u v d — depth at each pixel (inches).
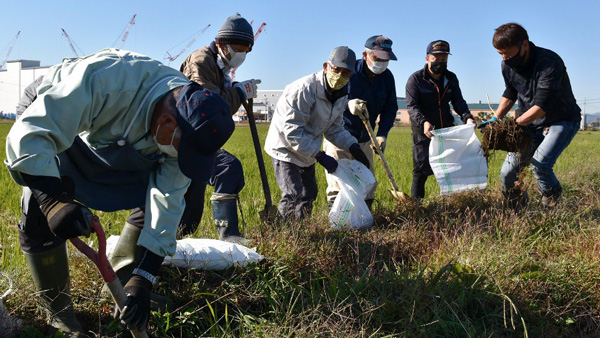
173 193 99.1
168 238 98.9
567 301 139.3
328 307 120.0
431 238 186.4
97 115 92.1
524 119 218.5
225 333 111.6
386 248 172.4
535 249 172.2
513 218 192.9
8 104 3858.3
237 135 1524.4
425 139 256.1
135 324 91.2
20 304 114.7
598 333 130.2
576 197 252.2
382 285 134.2
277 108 195.5
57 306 109.3
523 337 126.6
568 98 222.2
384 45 214.8
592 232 176.4
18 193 272.1
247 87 172.7
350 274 147.6
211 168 90.6
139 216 117.0
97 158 99.2
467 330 118.9
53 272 107.5
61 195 84.9
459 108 262.2
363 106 214.2
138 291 93.2
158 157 99.5
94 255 87.8
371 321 123.5
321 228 184.2
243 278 135.7
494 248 158.2
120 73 92.4
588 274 145.8
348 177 198.5
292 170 197.8
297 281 140.3
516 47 212.8
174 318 118.5
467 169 231.5
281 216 182.9
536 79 216.4
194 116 85.4
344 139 203.5
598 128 3759.8
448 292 131.5
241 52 159.3
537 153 225.6
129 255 117.7
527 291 139.0
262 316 125.7
